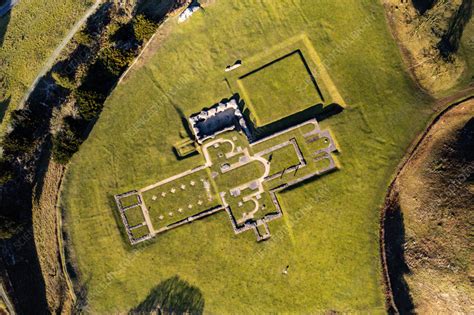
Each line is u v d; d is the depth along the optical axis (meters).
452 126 34.06
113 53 35.16
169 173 36.00
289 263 34.81
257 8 35.41
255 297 34.97
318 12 35.06
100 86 36.06
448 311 31.72
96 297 35.84
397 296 33.53
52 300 36.16
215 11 35.56
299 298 34.62
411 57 34.41
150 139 36.19
